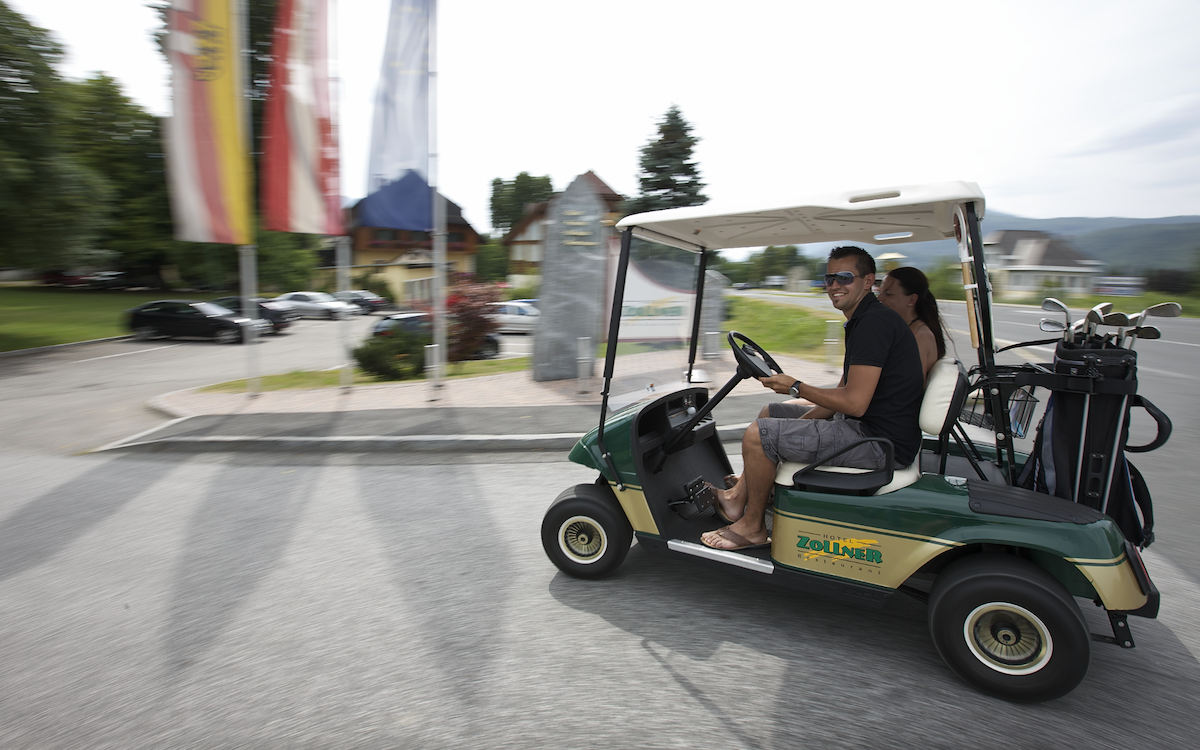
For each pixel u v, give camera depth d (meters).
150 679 2.55
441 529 4.09
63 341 17.44
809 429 2.78
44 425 7.34
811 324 15.34
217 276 34.12
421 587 3.31
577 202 9.02
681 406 3.62
